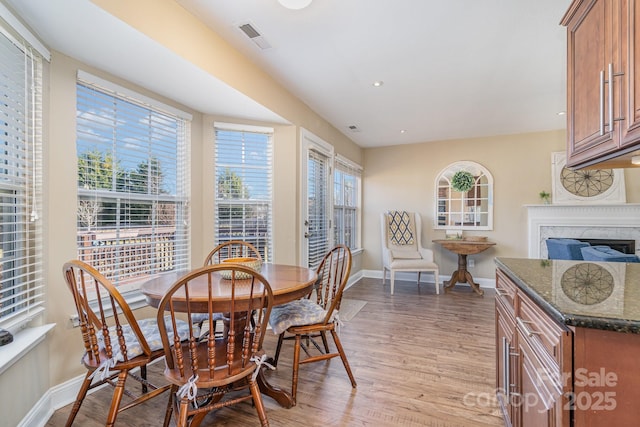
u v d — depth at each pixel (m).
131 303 2.20
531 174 4.59
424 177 5.21
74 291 1.42
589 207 4.18
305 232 3.41
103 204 2.09
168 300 1.27
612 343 0.81
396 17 1.96
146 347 1.47
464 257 4.56
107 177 2.11
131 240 2.27
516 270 1.50
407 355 2.44
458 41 2.23
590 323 0.81
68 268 1.42
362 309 3.66
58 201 1.79
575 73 1.42
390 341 2.72
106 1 1.46
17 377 1.45
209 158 2.90
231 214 3.03
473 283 4.42
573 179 4.35
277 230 3.20
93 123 2.03
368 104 3.49
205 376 1.33
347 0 1.80
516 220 4.66
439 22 2.01
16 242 1.59
